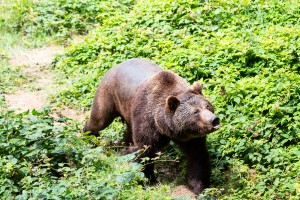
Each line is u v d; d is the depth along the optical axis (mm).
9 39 20203
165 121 10625
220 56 15172
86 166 10805
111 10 21203
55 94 16016
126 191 9977
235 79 14180
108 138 13344
